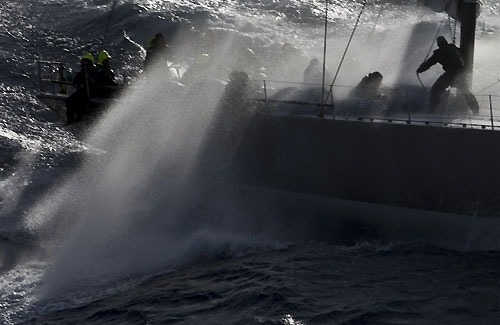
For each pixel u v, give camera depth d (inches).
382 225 995.9
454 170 946.7
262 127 1054.4
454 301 810.8
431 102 1039.0
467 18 1031.0
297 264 938.1
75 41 1963.6
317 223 1032.2
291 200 1047.0
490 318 772.6
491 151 927.0
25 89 1750.7
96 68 1215.6
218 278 913.5
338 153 1005.8
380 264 922.7
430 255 938.1
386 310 792.9
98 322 824.3
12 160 1440.7
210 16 2020.2
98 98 1195.9
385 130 974.4
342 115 1035.9
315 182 1026.7
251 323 779.4
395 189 979.3
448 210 957.8
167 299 861.2
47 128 1590.8
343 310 797.2
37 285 943.7
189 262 985.5
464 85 1032.2
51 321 840.3
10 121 1609.3
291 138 1035.3
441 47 1034.1
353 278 882.8
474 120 993.5
